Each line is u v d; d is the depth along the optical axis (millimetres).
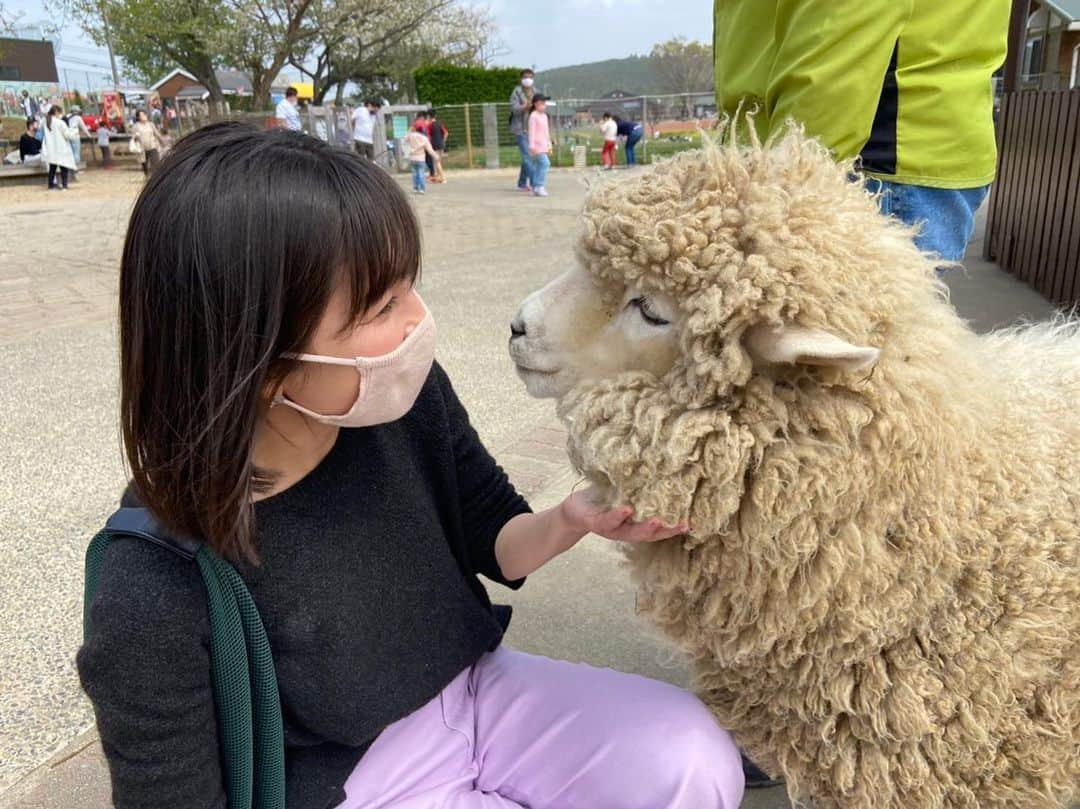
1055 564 1536
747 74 2336
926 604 1507
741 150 1596
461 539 1797
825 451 1397
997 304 6312
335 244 1210
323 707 1468
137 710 1286
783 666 1578
